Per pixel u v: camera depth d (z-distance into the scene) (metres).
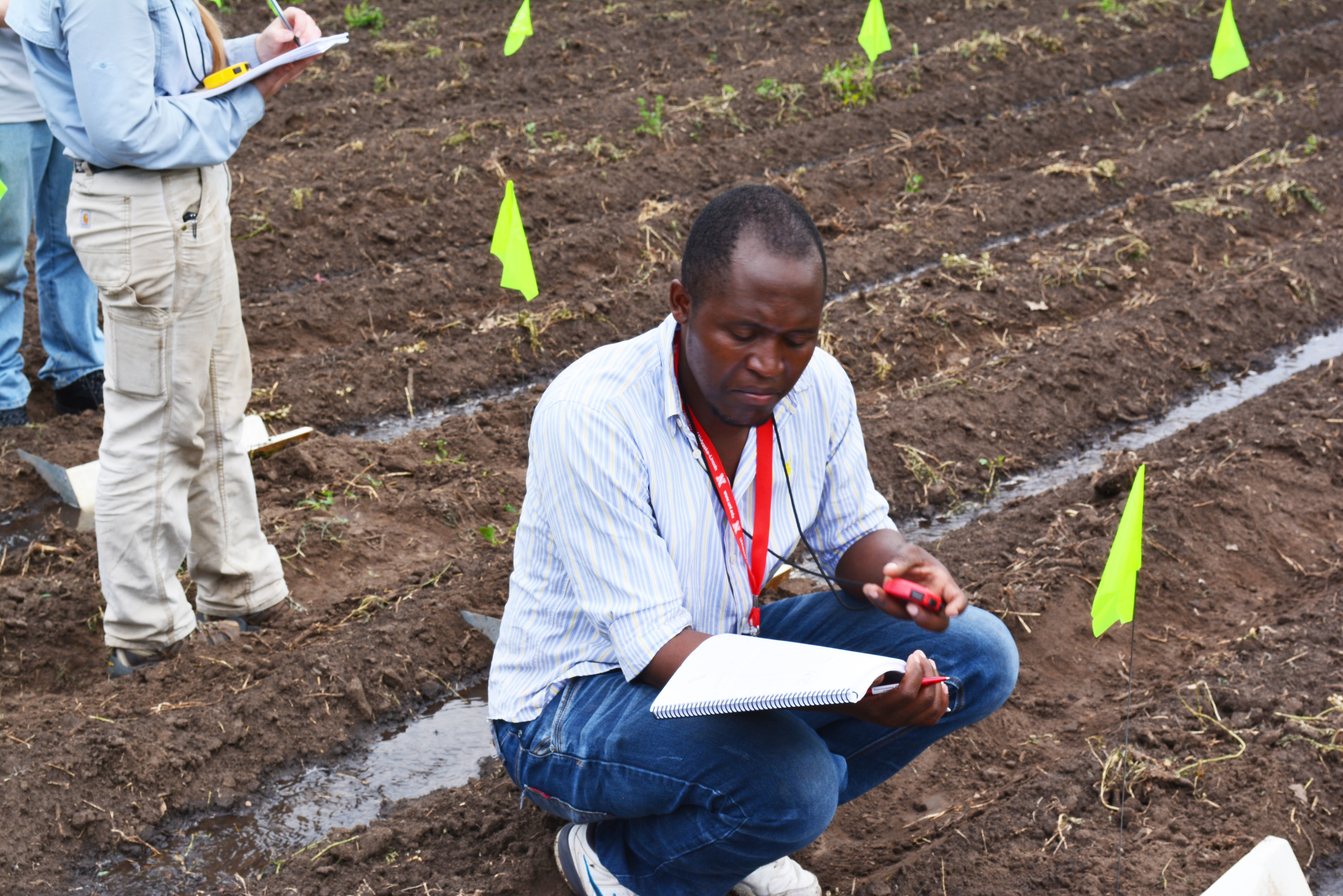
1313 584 4.04
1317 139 8.34
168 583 3.52
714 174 7.84
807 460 2.41
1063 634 3.80
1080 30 10.34
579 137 8.24
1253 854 2.31
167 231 3.01
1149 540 4.15
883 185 7.82
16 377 5.12
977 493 4.90
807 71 9.49
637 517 2.19
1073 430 5.32
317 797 3.31
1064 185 7.67
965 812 3.02
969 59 9.63
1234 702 3.29
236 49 3.33
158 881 3.01
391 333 6.14
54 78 2.94
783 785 2.16
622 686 2.30
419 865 2.93
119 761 3.23
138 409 3.22
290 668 3.61
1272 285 6.30
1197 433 4.98
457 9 11.62
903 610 2.26
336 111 8.60
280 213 6.97
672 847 2.31
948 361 5.89
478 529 4.50
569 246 6.73
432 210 7.08
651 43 10.49
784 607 2.65
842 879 2.81
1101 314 6.22
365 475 4.76
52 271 5.04
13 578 4.14
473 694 3.76
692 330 2.10
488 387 5.77
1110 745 3.16
